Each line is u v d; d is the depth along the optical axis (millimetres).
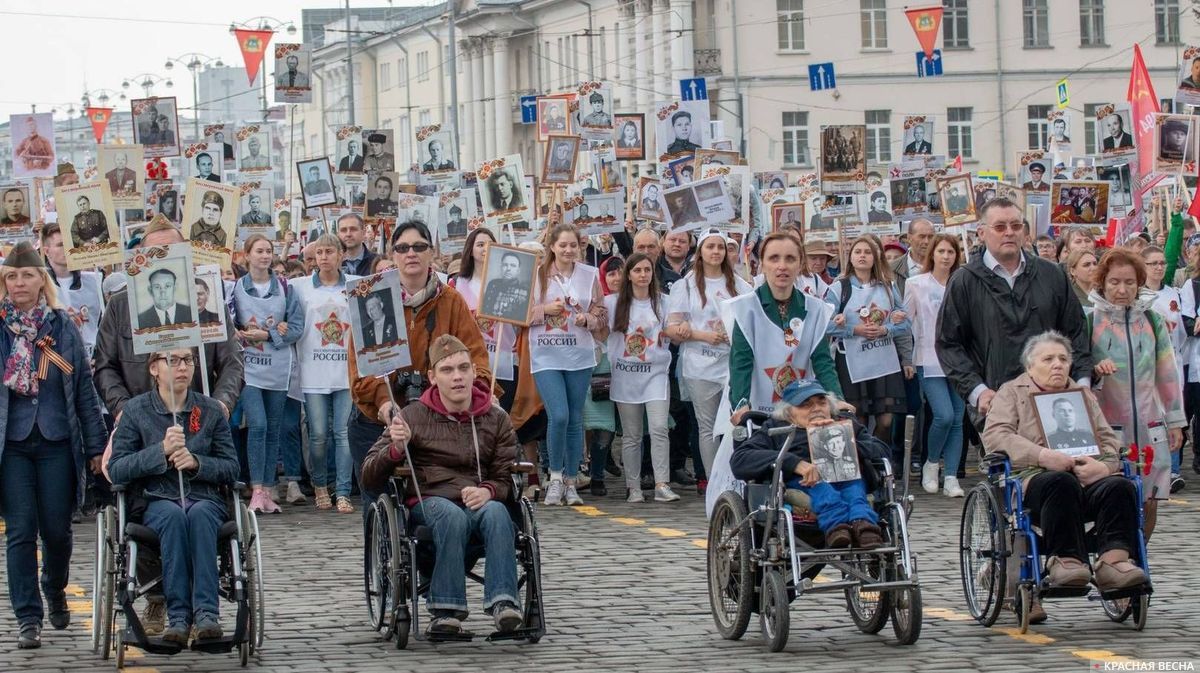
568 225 15586
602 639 10031
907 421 9789
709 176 18578
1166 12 64875
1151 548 12867
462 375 9898
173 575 9281
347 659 9539
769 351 10984
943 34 64312
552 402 15492
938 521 14430
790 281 10992
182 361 9711
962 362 10898
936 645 9688
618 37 69875
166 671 9297
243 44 32188
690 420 16625
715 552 10219
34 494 10055
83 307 15188
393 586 9742
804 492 9875
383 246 21641
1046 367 10234
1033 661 9180
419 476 9898
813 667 9156
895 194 21500
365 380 10289
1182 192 19531
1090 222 20375
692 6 64062
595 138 21719
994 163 64500
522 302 12281
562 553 13148
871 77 64125
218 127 22312
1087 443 10016
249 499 16672
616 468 18500
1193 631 9945
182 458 9438
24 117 19984
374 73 94688
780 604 9516
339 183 21766
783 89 64000
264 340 15641
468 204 21422
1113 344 11484
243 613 9297
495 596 9547
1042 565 10078
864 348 16109
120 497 9477
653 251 16688
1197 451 17906
